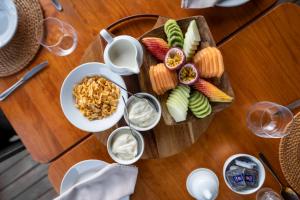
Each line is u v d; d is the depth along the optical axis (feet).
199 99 2.43
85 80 2.60
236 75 2.68
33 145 2.67
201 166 2.70
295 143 2.68
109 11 2.68
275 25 2.68
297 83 2.69
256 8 2.68
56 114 2.68
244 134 2.70
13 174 4.22
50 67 2.68
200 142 2.70
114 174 2.60
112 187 2.61
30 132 2.68
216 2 2.54
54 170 2.66
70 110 2.58
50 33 2.69
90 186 2.58
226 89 2.49
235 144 2.70
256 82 2.69
